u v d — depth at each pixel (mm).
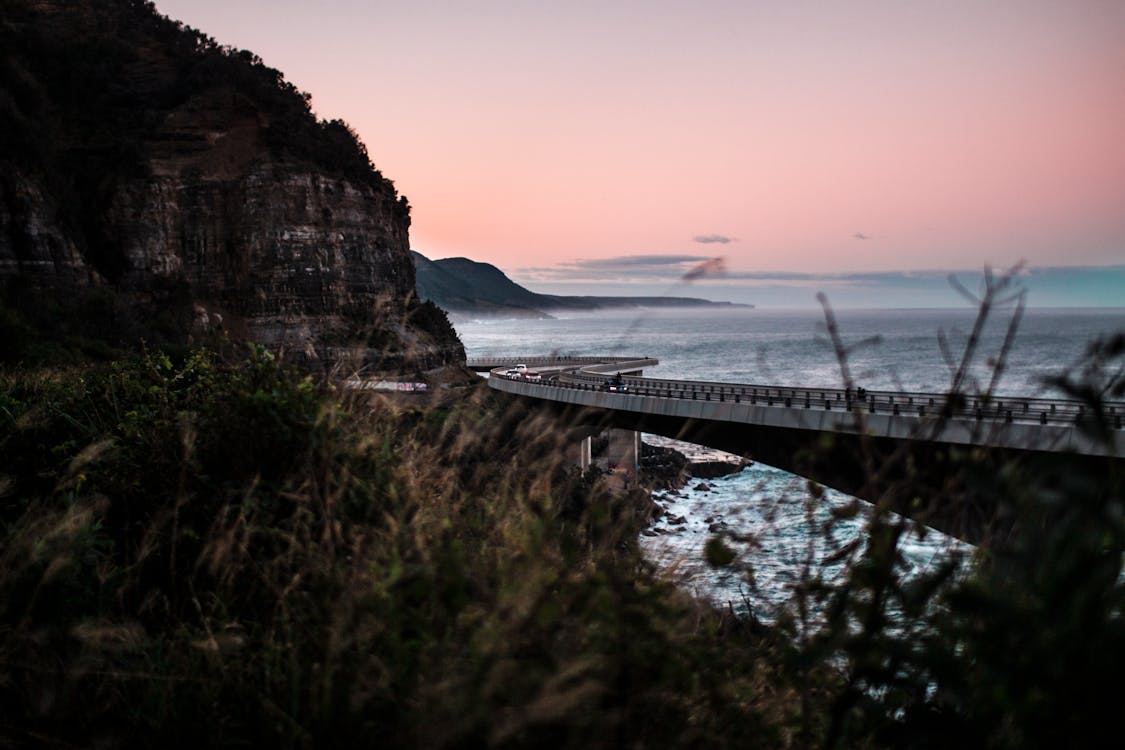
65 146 101312
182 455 5121
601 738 2602
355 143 130750
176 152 107312
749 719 2945
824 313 2852
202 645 3414
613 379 59406
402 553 3477
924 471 2744
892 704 2750
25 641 3555
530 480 3688
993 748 2414
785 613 3002
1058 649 2256
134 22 127562
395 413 4613
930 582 2549
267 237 104500
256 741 3182
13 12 116688
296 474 4445
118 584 4273
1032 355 158250
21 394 7488
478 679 2494
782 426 35344
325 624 3254
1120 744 2180
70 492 5117
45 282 81188
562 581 2992
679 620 2963
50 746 3254
